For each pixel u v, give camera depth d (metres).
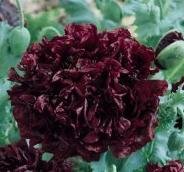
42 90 0.22
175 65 0.25
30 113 0.22
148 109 0.22
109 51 0.22
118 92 0.21
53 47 0.22
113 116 0.22
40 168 0.25
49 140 0.22
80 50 0.22
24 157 0.25
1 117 0.28
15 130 0.28
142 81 0.22
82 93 0.21
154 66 0.26
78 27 0.23
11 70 0.23
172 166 0.26
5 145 0.27
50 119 0.22
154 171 0.25
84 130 0.22
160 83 0.22
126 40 0.22
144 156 0.25
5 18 0.39
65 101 0.22
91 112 0.21
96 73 0.21
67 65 0.22
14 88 0.23
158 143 0.25
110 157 0.23
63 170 0.25
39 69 0.22
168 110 0.24
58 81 0.22
